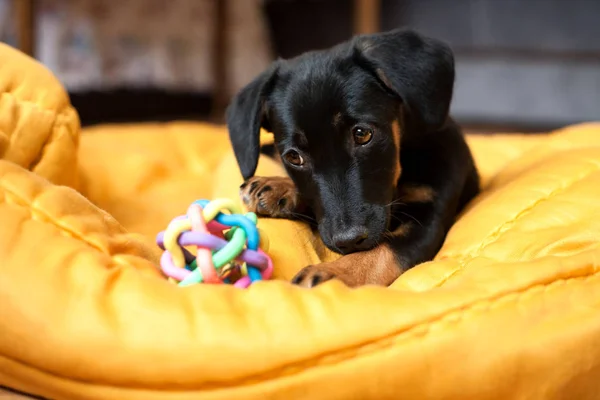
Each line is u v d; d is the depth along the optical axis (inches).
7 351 16.9
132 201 27.3
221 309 16.5
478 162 30.9
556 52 55.0
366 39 22.9
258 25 67.6
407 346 15.9
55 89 22.8
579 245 18.6
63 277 17.1
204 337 16.0
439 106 22.1
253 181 23.0
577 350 16.3
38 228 18.1
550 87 56.3
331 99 21.7
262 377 15.9
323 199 21.5
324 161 21.7
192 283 17.8
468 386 16.0
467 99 59.3
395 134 22.4
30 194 18.7
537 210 20.0
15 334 16.7
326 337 15.9
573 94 55.7
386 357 15.8
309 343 15.8
